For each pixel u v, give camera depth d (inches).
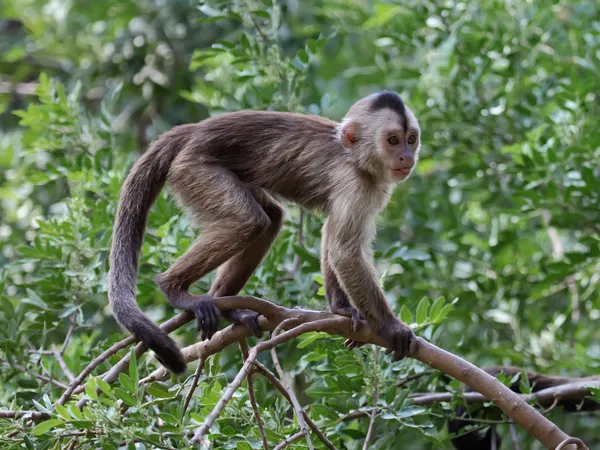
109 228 497.4
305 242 561.3
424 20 632.4
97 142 576.4
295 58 591.5
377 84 695.1
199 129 436.1
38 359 466.3
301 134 435.8
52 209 644.7
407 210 631.2
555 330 550.3
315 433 371.2
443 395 441.1
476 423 456.4
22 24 877.2
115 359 420.8
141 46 729.6
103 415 323.0
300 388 558.9
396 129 414.9
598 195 538.3
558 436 346.0
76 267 483.8
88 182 524.7
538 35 617.0
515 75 615.5
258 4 592.4
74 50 776.3
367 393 416.8
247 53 560.1
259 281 498.9
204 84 677.3
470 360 550.3
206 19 570.6
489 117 605.9
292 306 506.3
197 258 398.6
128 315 369.1
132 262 408.5
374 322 383.2
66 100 561.3
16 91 775.7
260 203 440.1
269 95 561.0
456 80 605.9
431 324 430.9
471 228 610.9
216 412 318.3
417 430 430.9
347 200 411.5
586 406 462.0
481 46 605.6
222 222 406.3
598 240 527.5
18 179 667.4
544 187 562.9
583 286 568.4
